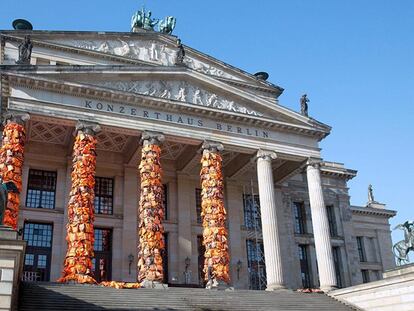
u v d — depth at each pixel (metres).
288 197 52.72
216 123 43.06
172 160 49.12
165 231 46.41
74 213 35.69
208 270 38.25
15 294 23.27
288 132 45.88
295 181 54.47
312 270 51.41
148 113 40.75
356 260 54.81
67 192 43.91
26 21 50.69
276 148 44.75
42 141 44.22
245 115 43.59
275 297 36.00
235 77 54.94
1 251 20.27
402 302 33.38
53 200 44.09
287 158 45.62
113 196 46.03
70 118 37.84
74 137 42.06
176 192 48.28
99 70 39.41
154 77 42.06
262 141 44.44
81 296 29.38
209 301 32.50
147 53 51.47
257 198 51.19
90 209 36.12
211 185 40.78
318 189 45.03
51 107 37.47
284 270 49.00
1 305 19.61
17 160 35.31
